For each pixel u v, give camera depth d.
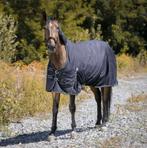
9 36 22.36
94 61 11.91
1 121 13.04
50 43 10.83
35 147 10.81
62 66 11.16
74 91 11.38
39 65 25.12
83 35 30.08
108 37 39.12
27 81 17.39
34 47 29.88
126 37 39.97
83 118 14.84
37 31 30.05
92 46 12.09
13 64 22.52
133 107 16.42
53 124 11.62
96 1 38.25
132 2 40.44
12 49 22.61
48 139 11.41
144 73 35.12
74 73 11.33
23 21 30.36
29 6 30.64
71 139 11.41
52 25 10.93
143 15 41.00
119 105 17.23
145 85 25.83
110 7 38.84
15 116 14.62
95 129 12.53
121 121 13.40
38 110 15.85
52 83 11.27
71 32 31.16
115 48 39.78
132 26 41.12
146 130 11.97
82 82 11.75
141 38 41.44
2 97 13.58
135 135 11.41
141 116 14.27
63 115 15.42
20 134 12.54
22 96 15.73
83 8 35.38
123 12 39.31
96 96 12.90
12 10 30.47
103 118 12.73
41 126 13.62
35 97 16.38
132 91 22.62
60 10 31.75
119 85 25.28
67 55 11.24
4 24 22.84
